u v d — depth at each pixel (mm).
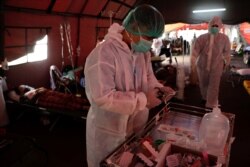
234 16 4738
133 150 1058
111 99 1078
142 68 1313
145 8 1178
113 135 1292
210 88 3771
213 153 1024
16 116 3154
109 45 1146
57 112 2816
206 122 1228
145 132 1266
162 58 5660
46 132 2869
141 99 1155
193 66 4793
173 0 4953
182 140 1126
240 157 2482
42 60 3672
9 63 3082
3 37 2814
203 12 4887
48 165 2254
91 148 1390
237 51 10320
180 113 1532
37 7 3258
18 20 3049
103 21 5355
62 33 4016
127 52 1190
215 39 3578
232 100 4316
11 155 1612
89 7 4473
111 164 932
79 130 2920
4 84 3021
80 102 2875
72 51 4367
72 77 3857
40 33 3518
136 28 1166
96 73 1088
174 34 8367
